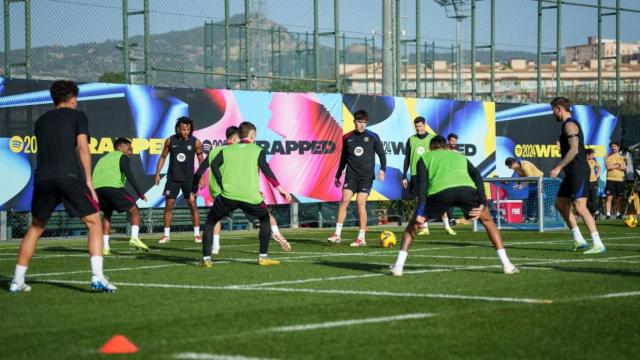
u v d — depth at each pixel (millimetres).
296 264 14102
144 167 22000
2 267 14305
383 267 13469
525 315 8711
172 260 15297
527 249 16734
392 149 26453
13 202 20281
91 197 10711
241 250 17297
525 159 29875
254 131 13977
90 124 21172
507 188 23531
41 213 10766
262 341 7508
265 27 26781
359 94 25812
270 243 19312
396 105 26594
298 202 24484
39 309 9477
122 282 11898
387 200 26516
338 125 25359
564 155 16016
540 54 31766
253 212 13898
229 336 7746
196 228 19984
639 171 29031
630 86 37656
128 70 22734
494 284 11172
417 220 12078
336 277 12164
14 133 20266
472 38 30172
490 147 28938
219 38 24688
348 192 18641
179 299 10133
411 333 7816
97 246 10812
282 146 24156
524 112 29844
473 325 8188
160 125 22250
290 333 7859
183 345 7371
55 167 10547
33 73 21438
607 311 8922
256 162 13867
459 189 12078
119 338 7238
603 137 32125
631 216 24266
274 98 24062
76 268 13961
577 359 6777
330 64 27312
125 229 22766
